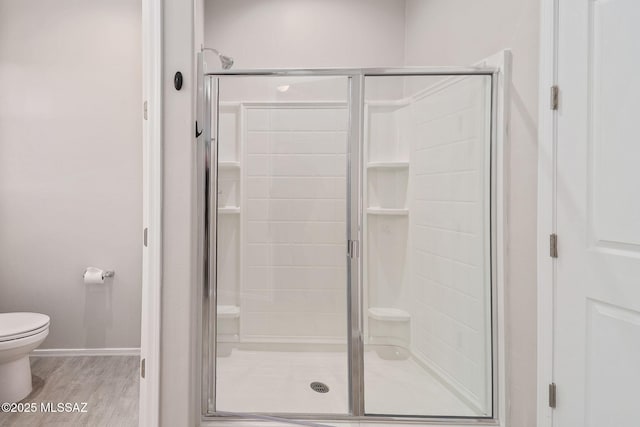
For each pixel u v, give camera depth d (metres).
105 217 2.68
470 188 1.84
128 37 2.66
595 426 1.33
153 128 1.51
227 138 1.85
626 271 1.23
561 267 1.45
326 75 1.86
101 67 2.64
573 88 1.39
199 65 1.80
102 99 2.66
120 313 2.71
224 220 1.86
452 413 1.81
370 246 1.88
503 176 1.74
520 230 1.66
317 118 1.88
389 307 1.87
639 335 1.20
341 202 1.89
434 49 2.36
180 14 1.51
